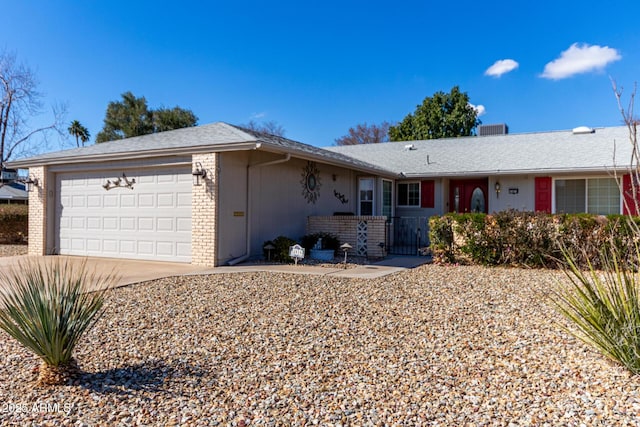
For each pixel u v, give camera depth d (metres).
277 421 2.53
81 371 3.26
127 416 2.61
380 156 17.22
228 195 9.19
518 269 8.97
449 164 14.73
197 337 4.12
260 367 3.38
